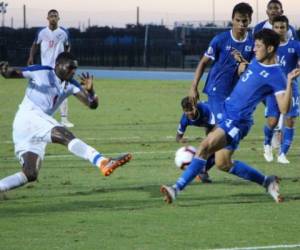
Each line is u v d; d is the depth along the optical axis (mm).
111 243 12945
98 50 81625
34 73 15898
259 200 16625
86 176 19609
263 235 13547
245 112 15297
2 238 13273
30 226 14133
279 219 14781
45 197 16812
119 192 17469
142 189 17859
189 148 16906
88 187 18094
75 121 33906
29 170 15648
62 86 16094
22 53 77250
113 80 63219
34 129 15594
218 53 19094
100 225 14219
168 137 28188
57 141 15523
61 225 14211
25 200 16484
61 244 12875
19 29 78250
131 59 80438
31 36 77688
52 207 15773
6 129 30344
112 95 47969
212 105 19156
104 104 42094
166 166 21312
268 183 16422
